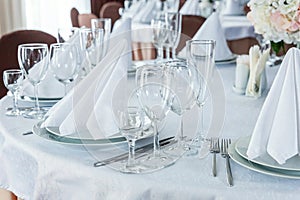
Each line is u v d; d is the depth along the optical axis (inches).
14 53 78.7
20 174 42.1
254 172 35.0
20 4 154.8
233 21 145.9
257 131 36.1
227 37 134.6
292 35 48.2
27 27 166.6
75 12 148.7
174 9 161.2
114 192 34.8
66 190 37.7
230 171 35.0
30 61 50.2
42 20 176.2
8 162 43.2
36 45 51.8
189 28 101.9
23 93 54.8
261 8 48.3
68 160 37.6
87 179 36.0
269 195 31.8
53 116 43.1
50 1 178.7
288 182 33.4
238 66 59.6
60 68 51.4
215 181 33.6
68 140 40.2
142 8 159.5
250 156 35.4
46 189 38.7
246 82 59.2
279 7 46.9
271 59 82.7
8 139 42.9
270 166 34.2
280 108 36.1
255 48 58.2
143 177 34.3
